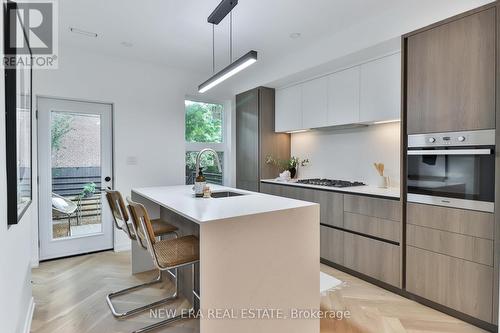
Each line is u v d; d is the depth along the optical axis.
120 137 3.91
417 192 2.44
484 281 2.04
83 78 3.62
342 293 2.63
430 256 2.36
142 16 2.81
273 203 2.07
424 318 2.22
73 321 2.17
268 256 1.75
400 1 2.54
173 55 3.83
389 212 2.66
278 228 1.79
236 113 4.87
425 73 2.38
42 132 3.45
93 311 2.32
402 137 2.56
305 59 3.54
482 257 2.04
